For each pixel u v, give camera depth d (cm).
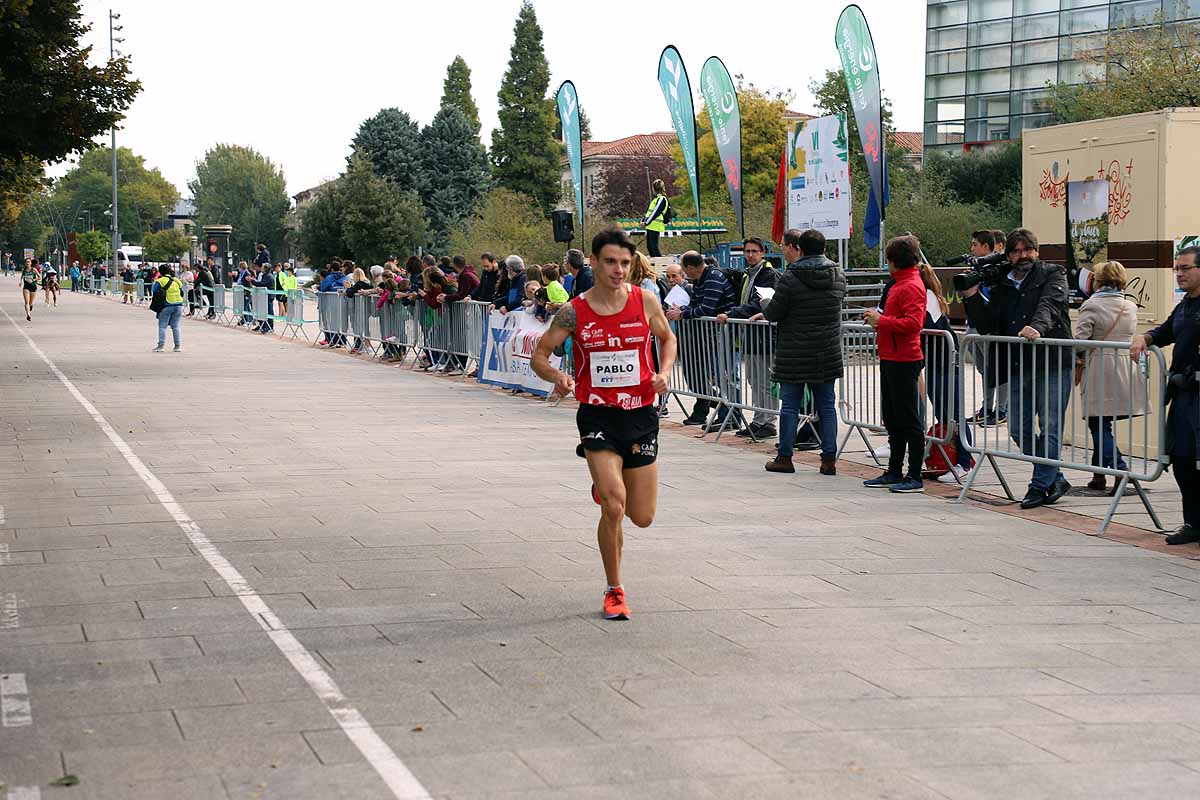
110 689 479
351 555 720
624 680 495
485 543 756
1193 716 461
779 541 773
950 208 3978
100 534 775
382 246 7181
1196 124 1110
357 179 7206
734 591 643
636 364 592
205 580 657
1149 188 1123
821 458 1055
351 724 442
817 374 1036
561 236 2312
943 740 432
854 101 1789
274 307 3169
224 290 3753
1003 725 448
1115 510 838
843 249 1864
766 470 1070
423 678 496
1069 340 851
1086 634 571
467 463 1084
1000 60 5838
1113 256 1169
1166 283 1117
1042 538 792
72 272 7300
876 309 967
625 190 8769
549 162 8744
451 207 7856
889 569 698
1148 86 3834
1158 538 794
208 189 13550
